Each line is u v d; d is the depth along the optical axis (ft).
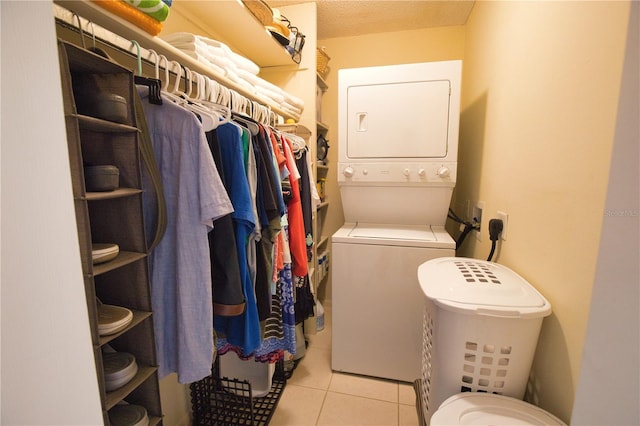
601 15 2.11
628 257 2.01
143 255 2.39
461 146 6.90
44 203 1.44
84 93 2.31
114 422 2.40
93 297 1.98
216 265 2.87
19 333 1.38
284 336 4.42
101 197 2.02
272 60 6.44
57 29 2.28
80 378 1.62
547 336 2.76
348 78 5.54
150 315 2.49
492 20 4.76
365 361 5.60
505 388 2.81
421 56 7.57
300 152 5.10
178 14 4.43
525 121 3.36
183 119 2.60
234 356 5.08
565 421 2.43
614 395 2.16
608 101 2.02
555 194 2.69
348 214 6.33
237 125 3.00
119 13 2.45
